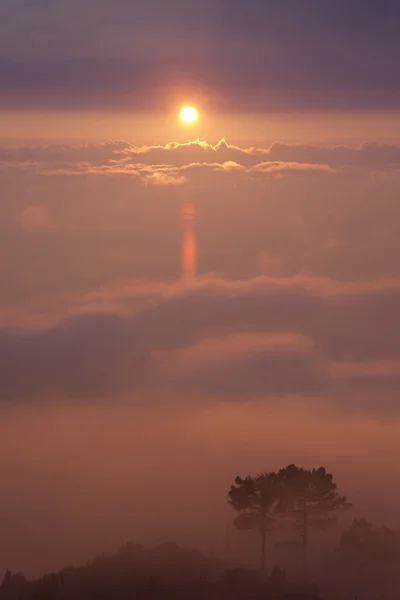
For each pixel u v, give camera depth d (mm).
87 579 166500
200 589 162875
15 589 164125
